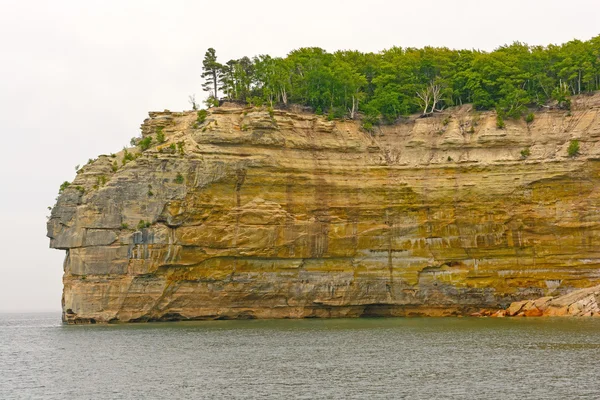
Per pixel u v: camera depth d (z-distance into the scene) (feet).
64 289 334.85
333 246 335.06
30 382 176.65
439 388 154.10
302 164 340.59
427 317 329.31
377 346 218.79
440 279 332.19
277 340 239.09
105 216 319.68
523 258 328.08
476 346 212.02
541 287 324.60
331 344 225.56
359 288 333.62
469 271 330.54
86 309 319.06
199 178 322.34
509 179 332.19
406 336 242.58
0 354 233.35
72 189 334.03
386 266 336.90
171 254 315.37
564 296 313.32
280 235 328.49
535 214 327.88
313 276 332.39
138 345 235.81
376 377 167.73
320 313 334.24
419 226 336.70
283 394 151.94
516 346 208.64
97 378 178.09
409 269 334.85
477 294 328.08
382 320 313.73
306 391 154.30
